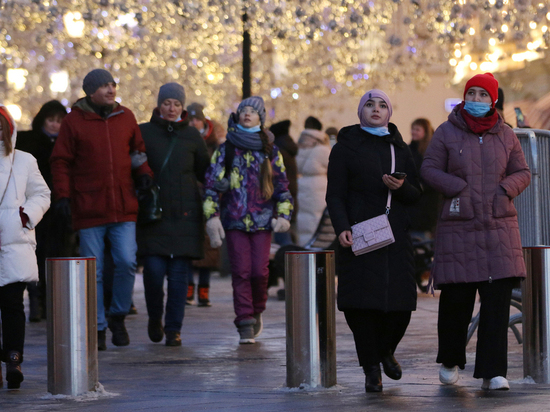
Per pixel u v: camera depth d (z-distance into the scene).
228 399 15.77
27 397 16.47
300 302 16.58
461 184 16.53
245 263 24.33
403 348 22.44
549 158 20.95
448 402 14.91
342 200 16.73
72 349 16.39
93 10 37.22
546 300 17.03
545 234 20.86
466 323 17.06
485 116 16.89
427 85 84.50
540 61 65.06
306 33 37.41
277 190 24.77
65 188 23.08
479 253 16.42
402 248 16.67
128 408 14.98
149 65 59.59
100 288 23.41
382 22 49.62
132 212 23.52
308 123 40.59
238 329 24.31
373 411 14.12
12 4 41.59
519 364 19.64
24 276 17.59
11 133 17.84
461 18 42.22
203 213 24.42
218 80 68.00
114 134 23.45
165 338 24.97
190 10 36.38
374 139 16.94
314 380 16.59
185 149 24.48
